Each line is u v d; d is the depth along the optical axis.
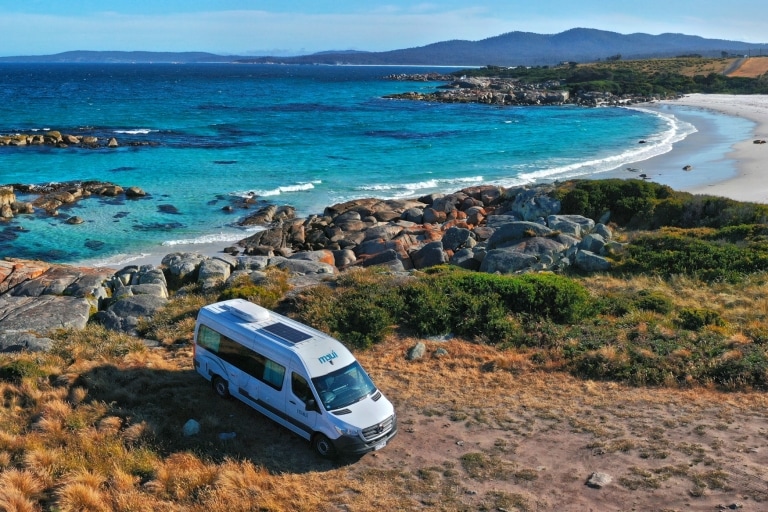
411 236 37.16
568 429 13.72
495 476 11.76
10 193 41.62
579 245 29.27
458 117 107.94
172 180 52.28
